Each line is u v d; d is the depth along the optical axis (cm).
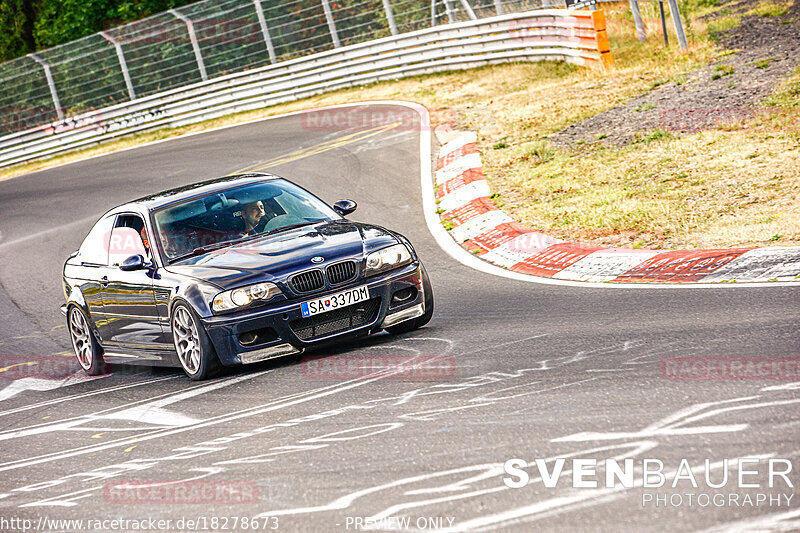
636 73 4866
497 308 2072
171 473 1238
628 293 1995
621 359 1451
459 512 930
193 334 1814
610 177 3142
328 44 7325
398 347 1806
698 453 996
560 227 2694
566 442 1089
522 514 902
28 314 3188
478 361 1587
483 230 2884
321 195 3953
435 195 3547
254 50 7612
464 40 6538
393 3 7000
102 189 5522
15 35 11094
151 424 1555
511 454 1076
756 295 1783
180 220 2050
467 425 1218
